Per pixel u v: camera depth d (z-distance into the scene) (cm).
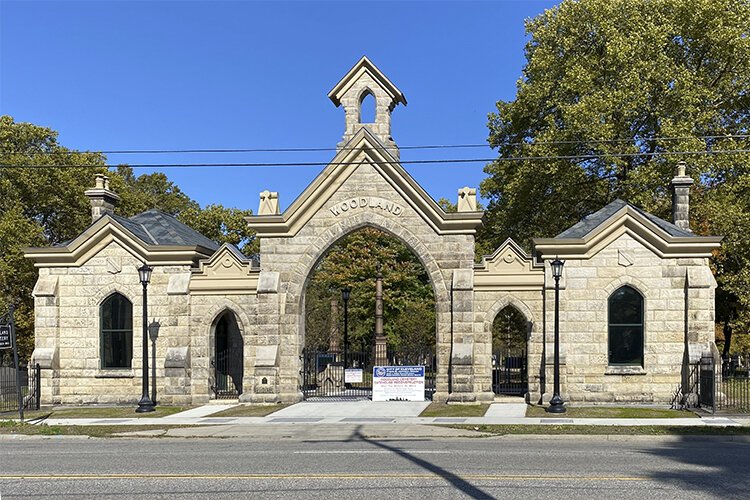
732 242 3262
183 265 2702
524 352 3416
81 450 1617
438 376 2584
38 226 4128
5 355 4322
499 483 1125
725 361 3978
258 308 2633
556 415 2209
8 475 1252
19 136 4353
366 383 3478
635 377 2519
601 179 3622
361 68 2745
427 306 5469
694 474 1208
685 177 2773
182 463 1370
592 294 2545
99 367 2705
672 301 2511
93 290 2723
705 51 3475
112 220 2703
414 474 1210
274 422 2109
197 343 2680
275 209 2680
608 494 1042
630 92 3231
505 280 2583
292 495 1051
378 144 2617
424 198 2592
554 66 3609
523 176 3622
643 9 3481
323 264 5709
